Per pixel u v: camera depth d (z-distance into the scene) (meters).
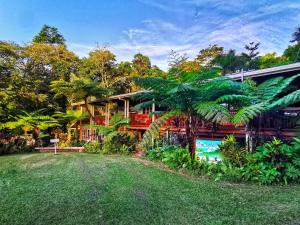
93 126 13.56
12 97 14.81
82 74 22.84
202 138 7.94
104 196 4.54
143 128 13.16
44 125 15.16
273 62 21.95
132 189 4.99
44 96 17.25
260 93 6.97
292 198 4.25
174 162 7.11
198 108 6.62
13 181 5.91
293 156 5.47
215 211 3.72
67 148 14.55
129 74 25.28
